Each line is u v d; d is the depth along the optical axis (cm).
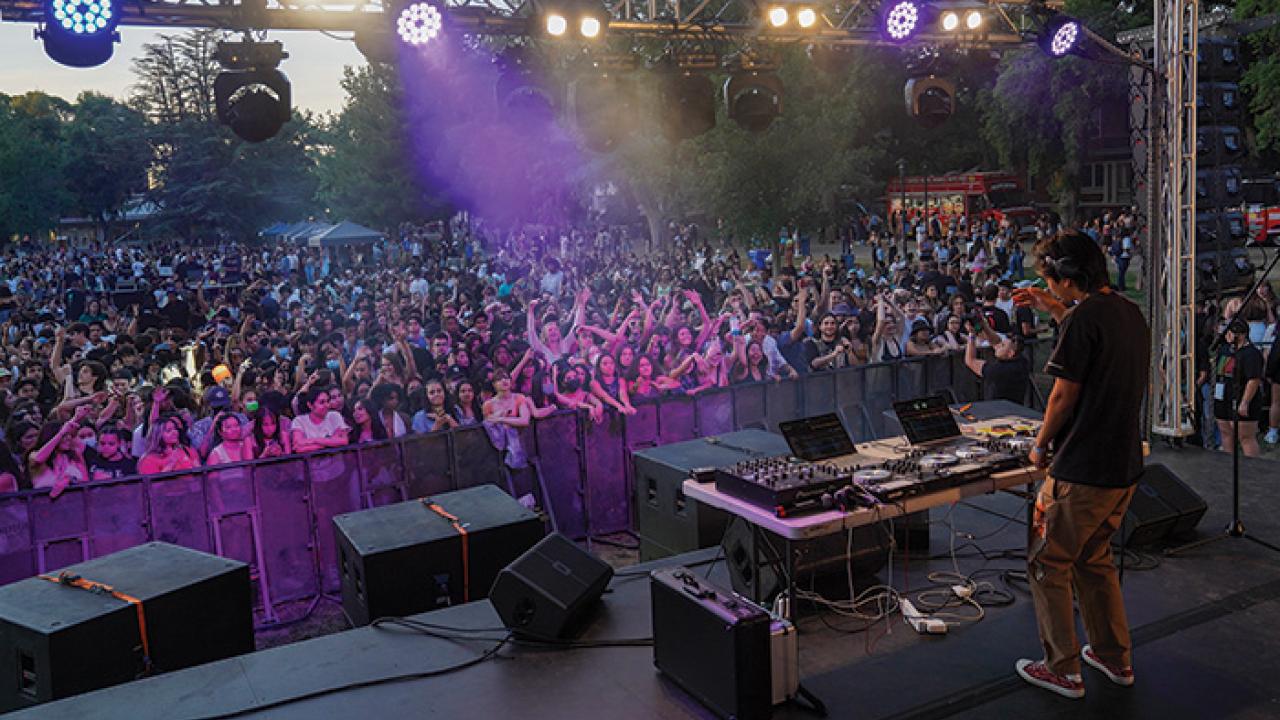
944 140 5278
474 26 841
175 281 3262
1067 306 477
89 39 715
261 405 830
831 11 1005
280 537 805
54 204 9250
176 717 453
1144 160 952
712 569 634
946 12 959
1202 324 1100
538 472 908
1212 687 452
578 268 3150
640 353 1011
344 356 1333
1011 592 567
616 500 959
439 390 900
